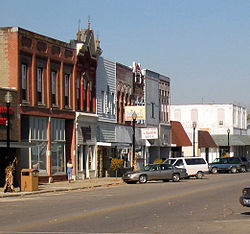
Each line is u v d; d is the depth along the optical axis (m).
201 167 51.53
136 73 62.47
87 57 49.81
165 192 32.84
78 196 30.83
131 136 60.62
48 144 43.31
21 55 40.16
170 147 73.56
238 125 105.25
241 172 69.44
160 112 70.19
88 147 50.22
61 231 16.45
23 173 34.03
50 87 43.84
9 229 16.94
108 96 55.00
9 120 36.00
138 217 20.11
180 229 16.95
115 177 53.03
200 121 102.19
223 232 16.31
